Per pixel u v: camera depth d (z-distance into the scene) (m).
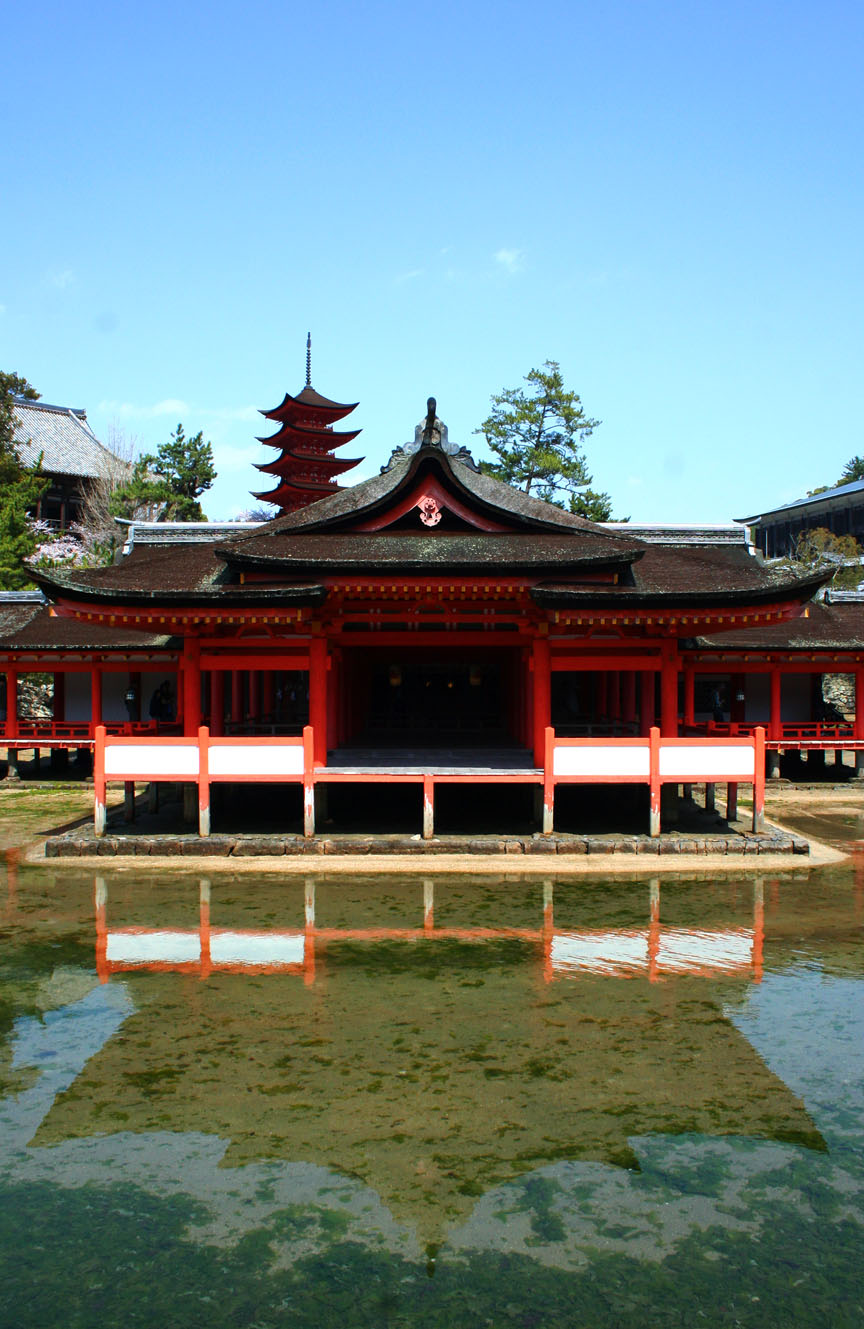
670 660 24.28
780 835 23.41
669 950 16.02
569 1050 11.98
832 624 33.97
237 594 21.92
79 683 37.06
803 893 19.66
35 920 17.64
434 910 18.36
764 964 15.30
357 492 29.97
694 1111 10.46
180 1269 7.98
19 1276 7.89
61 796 31.88
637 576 25.45
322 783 24.12
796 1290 7.75
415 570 22.20
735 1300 7.63
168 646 30.88
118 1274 7.91
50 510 75.19
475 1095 10.78
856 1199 8.91
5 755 35.28
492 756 25.86
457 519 25.23
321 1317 7.43
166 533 35.44
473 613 24.39
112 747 22.94
